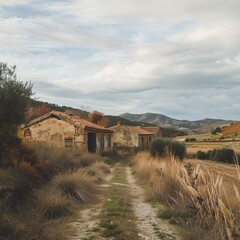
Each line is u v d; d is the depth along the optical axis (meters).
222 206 4.93
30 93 12.48
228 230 4.82
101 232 7.99
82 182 12.79
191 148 51.56
